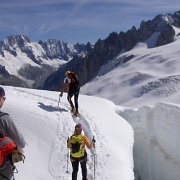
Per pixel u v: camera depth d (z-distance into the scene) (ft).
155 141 66.90
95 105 68.49
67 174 37.37
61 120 47.42
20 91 66.54
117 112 73.56
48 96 63.00
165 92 355.36
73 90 51.37
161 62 504.02
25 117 45.11
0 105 14.96
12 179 15.17
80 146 32.45
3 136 14.69
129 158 47.50
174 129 59.06
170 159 59.88
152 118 68.69
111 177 37.99
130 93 400.67
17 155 14.90
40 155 40.09
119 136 53.98
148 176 65.62
